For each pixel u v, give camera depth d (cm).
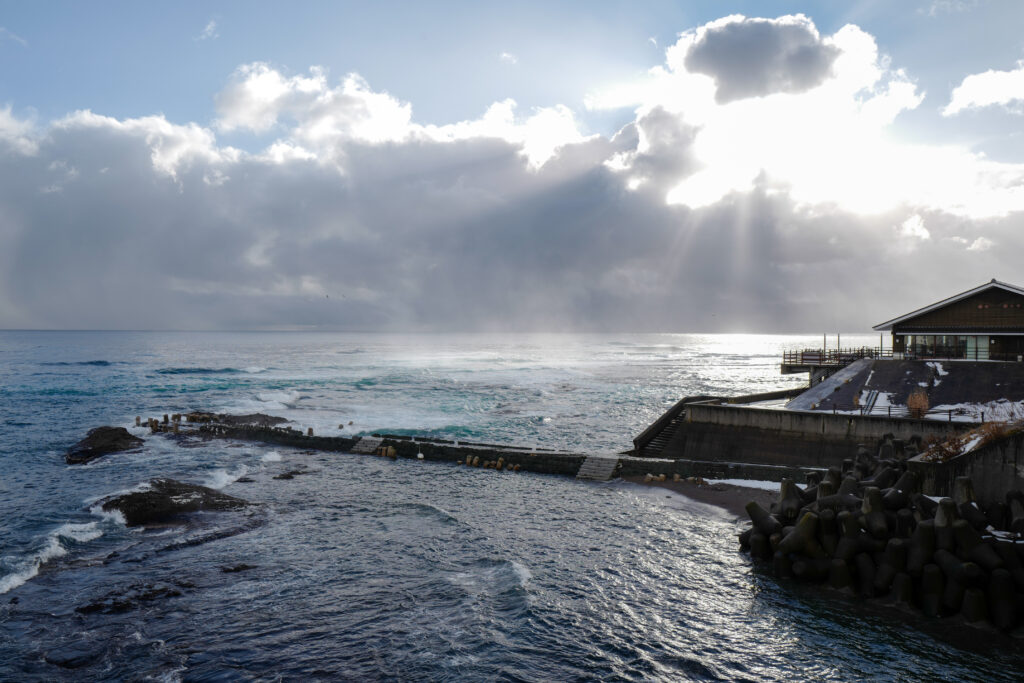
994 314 4416
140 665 1589
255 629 1797
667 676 1574
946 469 2467
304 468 3994
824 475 2694
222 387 9062
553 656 1664
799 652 1672
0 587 2025
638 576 2180
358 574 2208
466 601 1992
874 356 5469
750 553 2348
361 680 1541
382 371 12762
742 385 10438
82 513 2831
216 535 2588
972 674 1548
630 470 3616
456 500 3198
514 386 9975
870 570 1958
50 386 8731
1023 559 1762
